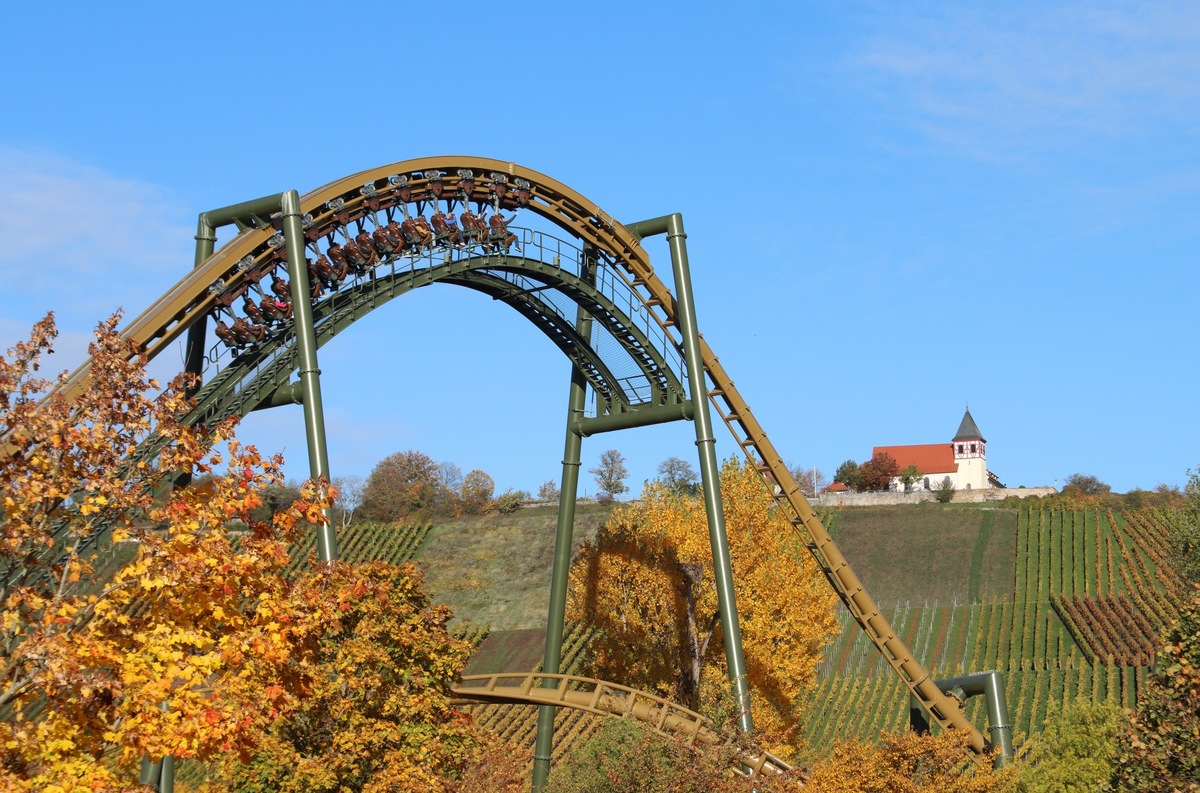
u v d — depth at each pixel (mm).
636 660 62938
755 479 64312
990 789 45312
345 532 126625
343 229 42938
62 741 17172
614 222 51438
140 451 23234
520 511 144625
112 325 19531
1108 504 140375
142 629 18703
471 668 96438
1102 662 89250
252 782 32875
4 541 17453
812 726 84125
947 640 102062
